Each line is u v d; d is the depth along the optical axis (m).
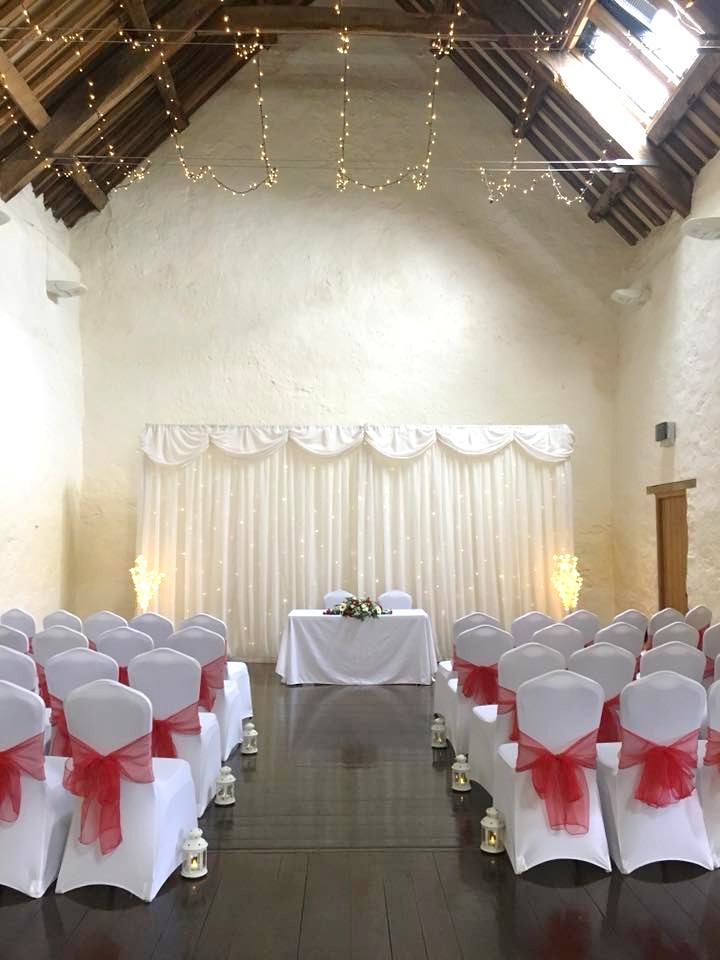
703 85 7.28
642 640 5.56
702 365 8.31
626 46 7.75
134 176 10.56
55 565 9.47
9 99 7.43
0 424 7.94
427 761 5.36
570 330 10.77
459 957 2.95
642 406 9.90
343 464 9.80
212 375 10.48
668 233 9.27
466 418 10.59
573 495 10.70
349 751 5.61
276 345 10.54
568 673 3.50
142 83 8.81
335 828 4.18
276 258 10.64
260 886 3.50
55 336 9.56
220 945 3.03
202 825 4.21
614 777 3.69
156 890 3.41
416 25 9.01
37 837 3.46
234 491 9.70
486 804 4.53
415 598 9.67
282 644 8.05
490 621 5.99
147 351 10.48
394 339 10.61
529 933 3.11
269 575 9.62
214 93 10.72
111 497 10.33
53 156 8.07
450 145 10.84
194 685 4.15
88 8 7.13
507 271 10.77
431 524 9.81
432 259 10.73
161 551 9.58
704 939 3.07
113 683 3.31
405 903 3.35
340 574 9.68
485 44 9.25
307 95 10.83
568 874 3.60
